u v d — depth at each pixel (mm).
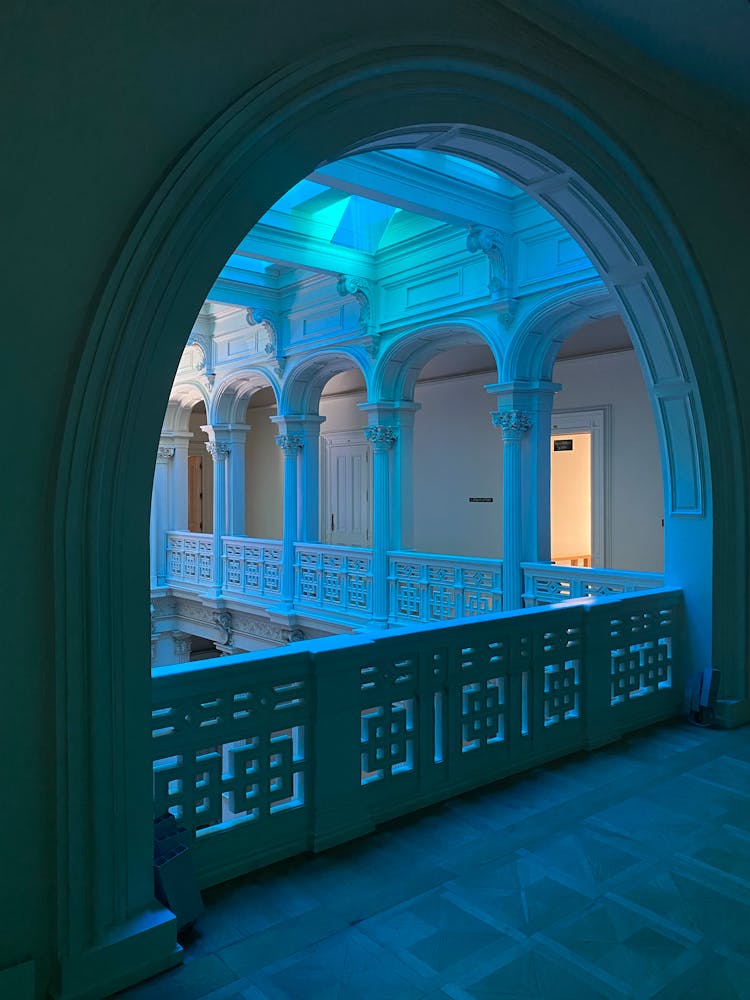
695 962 2732
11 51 2406
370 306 10367
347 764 3682
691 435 5547
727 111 5059
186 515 16094
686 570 5719
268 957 2773
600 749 4973
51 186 2500
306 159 3053
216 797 3293
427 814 3963
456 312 9266
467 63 3576
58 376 2557
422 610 10164
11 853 2506
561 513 14328
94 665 2615
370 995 2568
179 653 15977
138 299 2605
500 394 8766
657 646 5586
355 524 17172
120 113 2625
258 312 12016
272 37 2967
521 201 8336
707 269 5176
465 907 3084
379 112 3322
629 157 4547
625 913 3039
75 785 2596
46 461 2555
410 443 10898
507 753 4488
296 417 12414
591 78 4301
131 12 2643
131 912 2713
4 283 2432
